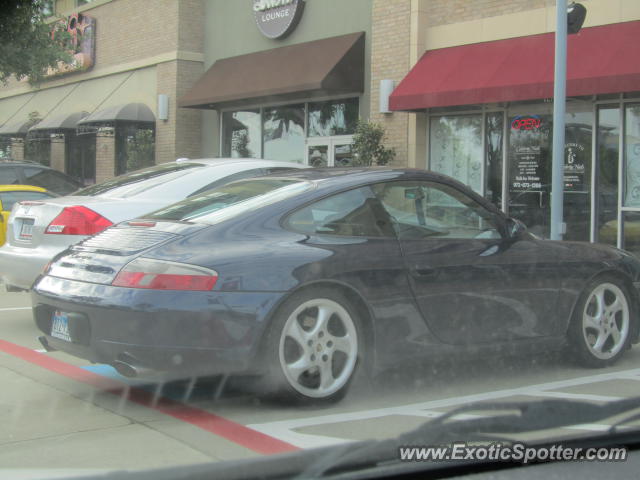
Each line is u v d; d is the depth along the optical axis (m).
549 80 10.37
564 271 5.46
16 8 16.53
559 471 2.50
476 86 11.24
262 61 15.91
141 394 4.91
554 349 5.49
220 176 7.58
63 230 6.68
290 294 4.32
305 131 15.57
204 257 4.29
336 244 4.62
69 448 3.83
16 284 6.97
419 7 12.73
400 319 4.72
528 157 11.75
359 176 5.03
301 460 2.45
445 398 4.84
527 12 11.45
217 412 4.49
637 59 9.73
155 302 4.15
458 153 12.64
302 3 15.37
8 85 26.14
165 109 18.28
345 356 4.60
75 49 20.95
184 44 18.05
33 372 5.51
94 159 22.17
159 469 2.33
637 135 10.59
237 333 4.20
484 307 5.07
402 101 12.23
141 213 6.95
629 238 10.70
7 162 13.02
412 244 4.87
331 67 13.73
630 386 5.16
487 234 5.31
